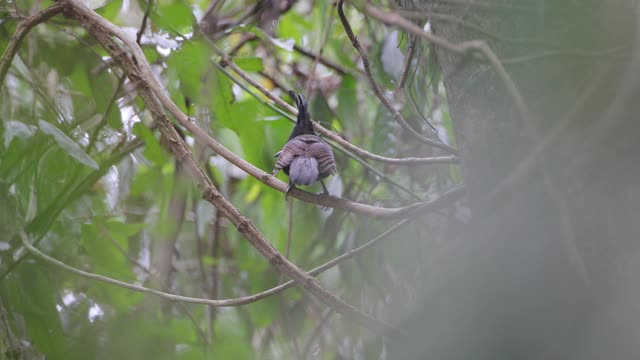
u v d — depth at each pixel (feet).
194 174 28.96
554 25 20.33
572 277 19.54
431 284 20.39
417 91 39.96
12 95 39.70
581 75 19.92
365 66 29.60
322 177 33.14
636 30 18.89
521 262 19.80
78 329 33.71
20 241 32.81
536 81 20.72
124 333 32.81
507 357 18.97
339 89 47.57
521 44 20.24
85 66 41.16
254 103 41.68
